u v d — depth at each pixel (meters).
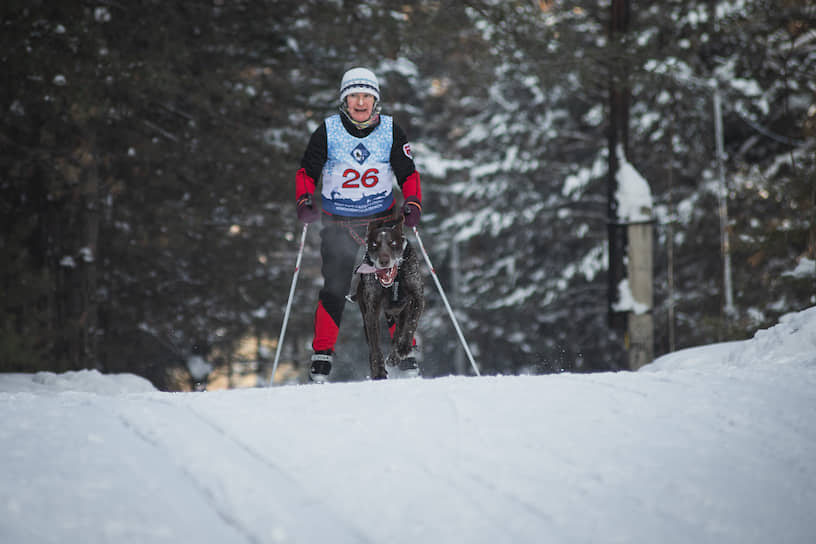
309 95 56.31
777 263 46.53
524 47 47.66
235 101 48.31
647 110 65.50
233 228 57.88
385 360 21.11
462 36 47.50
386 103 61.97
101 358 51.16
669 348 51.78
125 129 46.53
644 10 61.09
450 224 80.88
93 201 43.53
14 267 40.53
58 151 40.75
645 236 43.34
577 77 48.28
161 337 56.25
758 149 67.50
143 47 44.12
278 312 60.25
